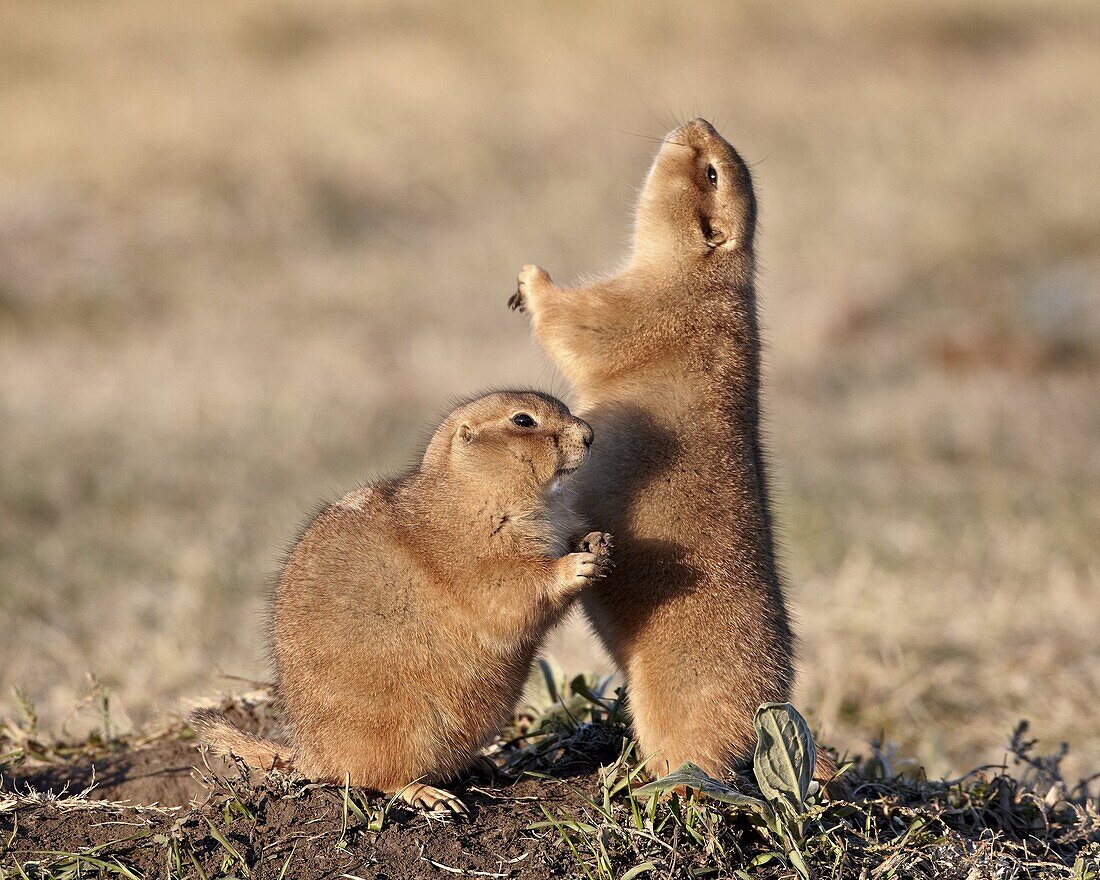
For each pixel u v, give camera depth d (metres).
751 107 35.72
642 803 6.24
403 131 33.31
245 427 18.23
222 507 15.18
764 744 6.12
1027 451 17.30
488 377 20.66
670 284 7.14
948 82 38.53
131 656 10.94
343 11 40.62
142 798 7.05
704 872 5.84
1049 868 6.40
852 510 15.10
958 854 6.21
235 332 23.38
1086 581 12.91
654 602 6.51
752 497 6.73
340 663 6.13
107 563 13.53
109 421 18.38
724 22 40.94
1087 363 21.55
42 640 11.51
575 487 6.57
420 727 6.16
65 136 31.25
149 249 27.12
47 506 15.32
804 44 40.59
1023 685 10.74
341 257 27.64
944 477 16.38
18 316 24.19
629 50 38.88
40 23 38.66
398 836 5.96
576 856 5.86
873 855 6.09
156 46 37.84
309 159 31.47
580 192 31.06
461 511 6.11
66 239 26.88
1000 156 32.75
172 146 31.06
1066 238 27.58
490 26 40.03
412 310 24.91
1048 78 38.75
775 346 22.64
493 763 6.75
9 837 6.09
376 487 6.52
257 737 6.77
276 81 35.72
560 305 7.22
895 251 27.19
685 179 7.27
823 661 11.02
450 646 6.13
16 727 7.80
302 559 6.36
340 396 19.66
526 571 6.02
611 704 7.54
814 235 28.20
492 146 33.09
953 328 22.88
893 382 20.77
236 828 6.01
